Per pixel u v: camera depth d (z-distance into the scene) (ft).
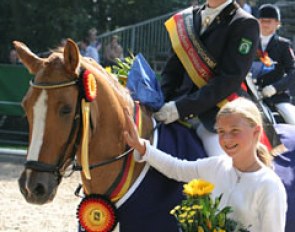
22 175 13.50
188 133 15.96
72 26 62.34
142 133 15.30
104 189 14.82
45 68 13.82
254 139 12.94
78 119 13.79
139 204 14.74
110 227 14.60
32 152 13.44
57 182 13.73
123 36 58.85
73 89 13.71
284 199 12.78
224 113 12.91
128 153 14.93
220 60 16.25
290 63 23.06
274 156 16.58
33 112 13.52
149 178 14.96
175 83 17.30
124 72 17.11
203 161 13.91
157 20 60.03
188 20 16.83
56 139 13.50
